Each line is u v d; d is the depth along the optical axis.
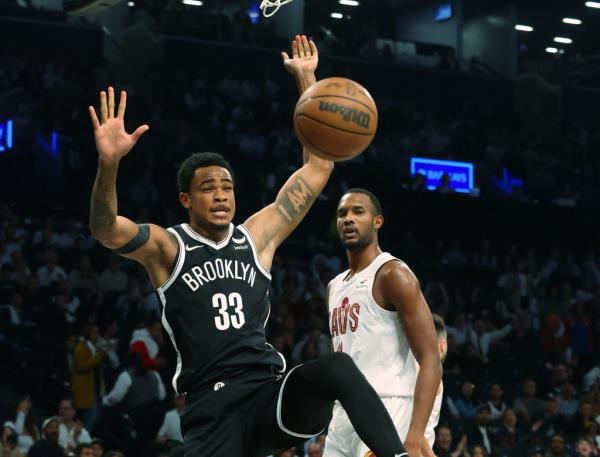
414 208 32.91
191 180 7.01
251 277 7.03
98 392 20.23
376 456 6.23
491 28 48.16
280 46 41.16
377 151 35.91
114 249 6.77
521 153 39.03
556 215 34.56
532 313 29.02
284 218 7.51
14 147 30.39
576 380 26.25
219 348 6.77
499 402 22.19
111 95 6.76
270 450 6.86
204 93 36.56
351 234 8.89
